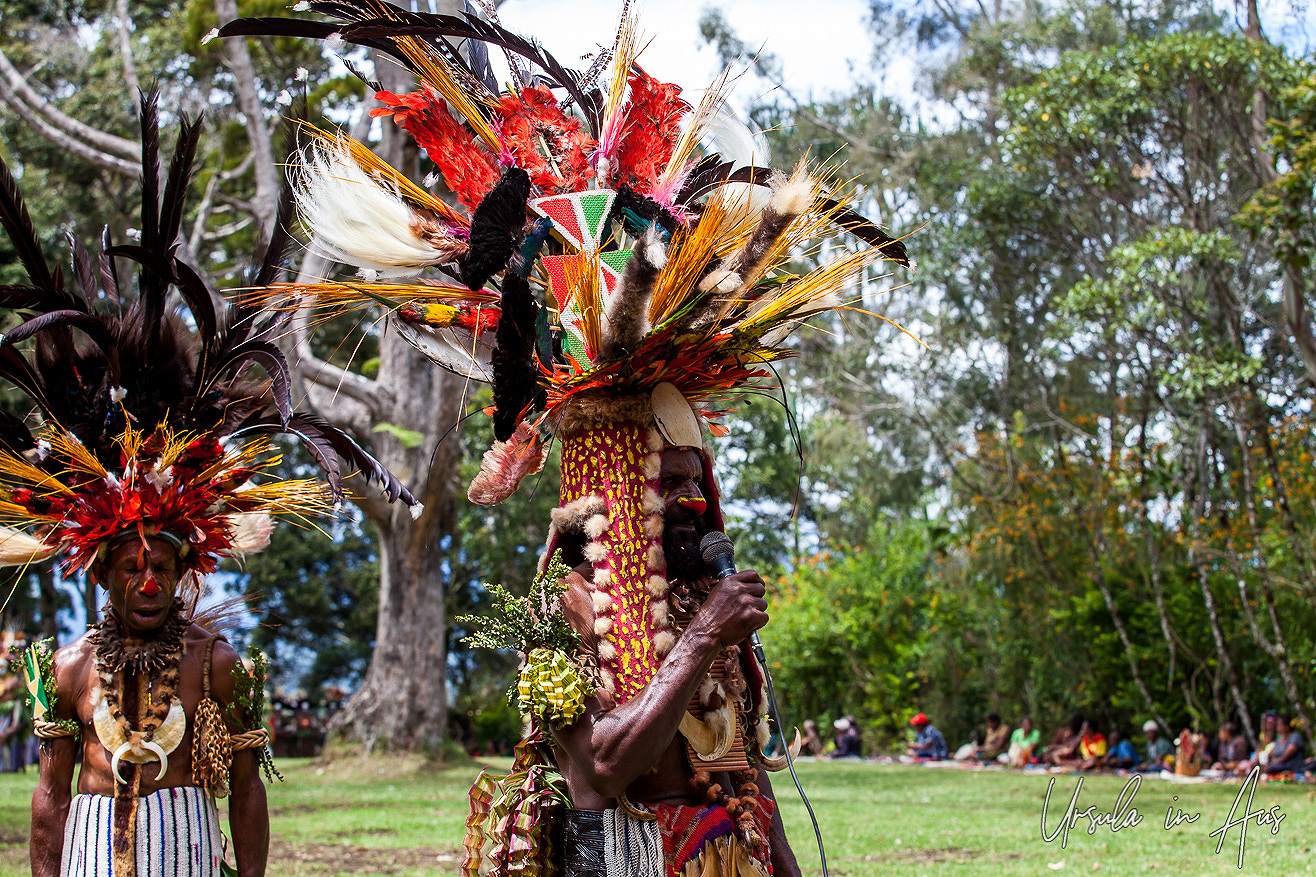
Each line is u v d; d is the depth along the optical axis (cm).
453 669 3116
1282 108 1379
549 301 297
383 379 1641
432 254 267
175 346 342
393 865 712
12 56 2092
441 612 1719
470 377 288
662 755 251
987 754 1833
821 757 2167
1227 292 1426
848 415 2103
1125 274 1366
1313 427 1623
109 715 311
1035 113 1538
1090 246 1723
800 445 284
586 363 263
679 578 262
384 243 265
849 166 1972
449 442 1625
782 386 287
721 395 285
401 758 1648
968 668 2083
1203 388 1501
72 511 318
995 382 1925
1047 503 1792
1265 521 1566
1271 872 630
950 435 1967
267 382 354
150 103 347
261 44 1864
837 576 2280
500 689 2786
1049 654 1816
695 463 265
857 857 722
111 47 2186
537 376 248
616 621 246
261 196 1583
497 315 281
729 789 261
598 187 286
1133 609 1698
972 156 1866
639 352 249
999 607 1923
